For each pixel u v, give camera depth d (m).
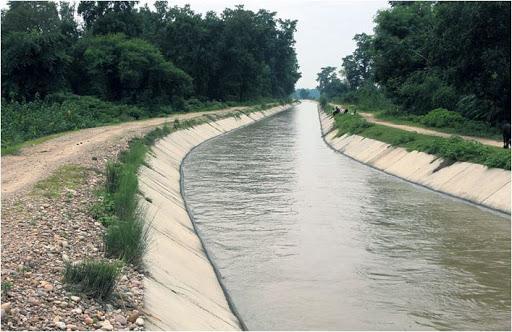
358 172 32.59
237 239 17.98
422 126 43.91
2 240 11.13
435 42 39.66
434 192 25.86
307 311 12.32
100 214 14.46
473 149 26.59
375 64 57.78
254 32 101.19
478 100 40.56
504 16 33.06
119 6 78.19
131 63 63.72
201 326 10.17
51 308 8.31
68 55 57.81
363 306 12.62
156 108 64.69
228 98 102.56
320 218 20.80
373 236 18.36
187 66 90.50
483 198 22.59
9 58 49.56
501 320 11.95
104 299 9.20
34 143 29.66
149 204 18.00
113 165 20.00
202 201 23.92
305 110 137.50
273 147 47.09
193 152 42.91
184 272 13.34
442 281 14.23
